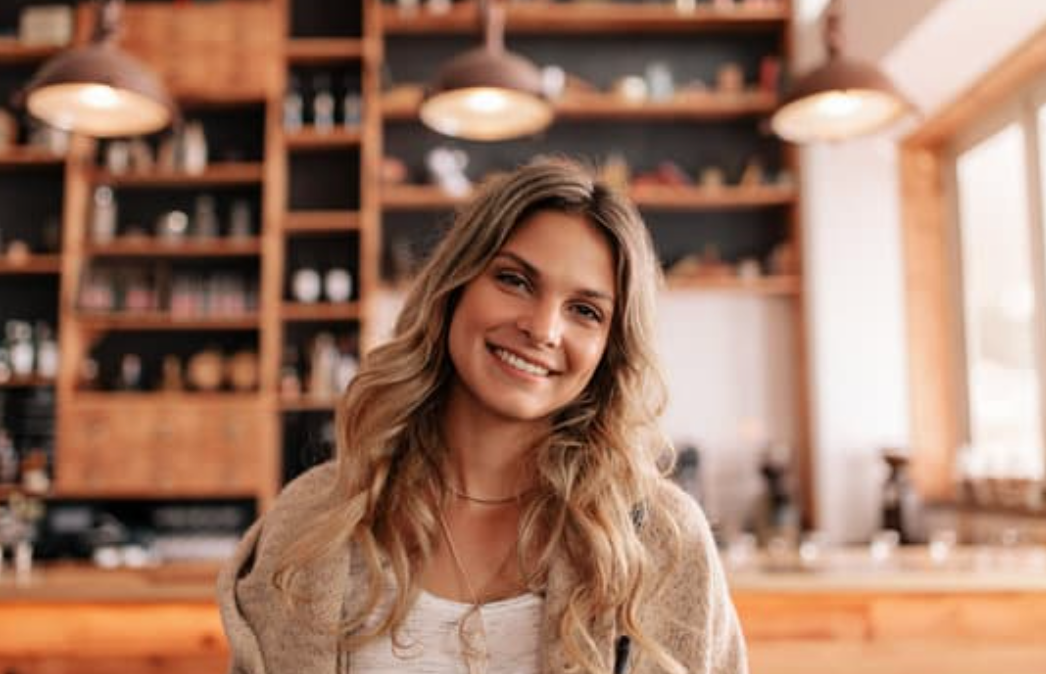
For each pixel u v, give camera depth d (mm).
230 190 5613
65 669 3045
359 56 5480
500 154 5727
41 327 5305
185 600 3025
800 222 5457
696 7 5543
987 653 3059
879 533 4902
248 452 5086
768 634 3037
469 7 5488
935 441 5223
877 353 5266
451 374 1243
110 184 5527
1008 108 4621
